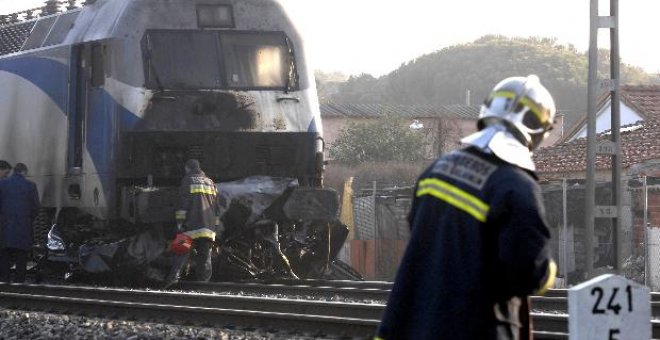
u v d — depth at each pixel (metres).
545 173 48.22
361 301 23.59
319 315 18.84
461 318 7.26
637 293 8.10
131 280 28.25
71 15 29.55
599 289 8.02
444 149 81.56
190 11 27.27
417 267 7.57
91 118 27.58
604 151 27.23
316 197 27.50
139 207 25.94
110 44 26.88
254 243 28.25
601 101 61.38
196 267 26.59
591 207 27.08
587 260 27.08
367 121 89.75
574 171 46.69
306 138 27.75
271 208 27.31
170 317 20.12
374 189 38.72
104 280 28.89
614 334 8.05
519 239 7.20
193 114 26.83
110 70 26.91
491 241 7.37
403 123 83.25
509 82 7.88
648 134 48.09
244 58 27.50
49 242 29.12
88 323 19.67
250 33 27.70
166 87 26.77
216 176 27.06
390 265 37.31
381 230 39.25
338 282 27.45
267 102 27.47
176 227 27.06
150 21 26.95
